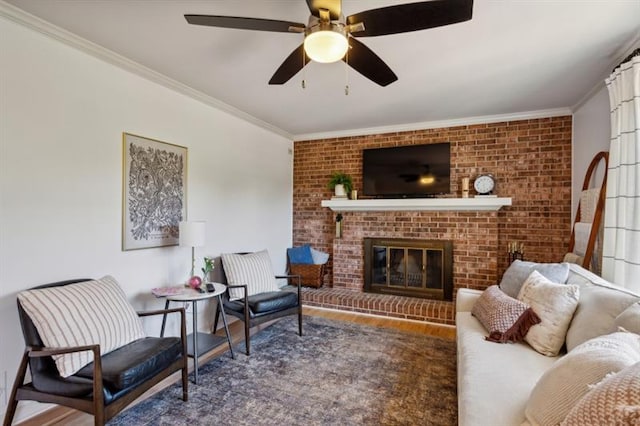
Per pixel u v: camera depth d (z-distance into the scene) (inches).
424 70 108.2
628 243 87.7
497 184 160.6
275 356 114.0
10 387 78.2
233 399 87.8
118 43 92.1
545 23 80.5
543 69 107.2
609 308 66.7
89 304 77.2
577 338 69.8
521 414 52.2
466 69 107.4
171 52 97.0
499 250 161.2
